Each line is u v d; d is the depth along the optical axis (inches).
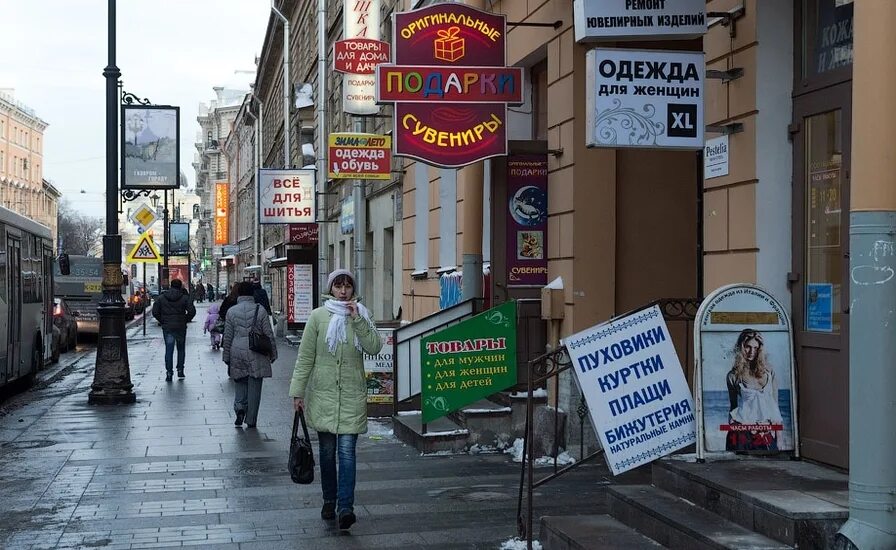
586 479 360.2
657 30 290.4
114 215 615.5
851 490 198.2
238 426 508.4
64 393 703.7
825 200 262.2
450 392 414.3
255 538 285.7
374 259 959.0
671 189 415.2
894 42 192.7
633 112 285.1
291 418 542.6
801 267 270.1
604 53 283.3
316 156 1355.8
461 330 413.7
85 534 291.0
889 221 194.4
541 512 311.0
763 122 277.1
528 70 494.0
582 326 403.5
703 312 253.1
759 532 215.3
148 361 965.8
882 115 193.8
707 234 303.7
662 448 257.3
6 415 559.8
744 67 283.4
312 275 1203.9
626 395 256.4
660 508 240.2
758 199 275.4
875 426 194.4
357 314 299.3
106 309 613.3
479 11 405.1
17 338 693.3
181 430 497.0
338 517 292.4
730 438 254.1
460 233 596.4
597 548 233.6
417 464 394.3
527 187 430.9
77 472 384.8
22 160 4286.4
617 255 410.9
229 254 2970.0
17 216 701.3
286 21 1407.5
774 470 244.7
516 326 418.9
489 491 343.3
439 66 400.2
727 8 294.0
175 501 334.0
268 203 1098.1
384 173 733.9
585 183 405.7
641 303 412.5
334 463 306.3
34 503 331.6
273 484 362.3
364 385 301.7
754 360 254.5
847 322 244.8
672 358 259.0
